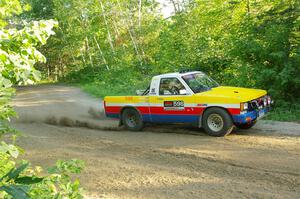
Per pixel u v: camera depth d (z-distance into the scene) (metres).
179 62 19.25
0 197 2.07
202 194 6.07
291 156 7.68
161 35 23.11
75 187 3.03
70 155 9.24
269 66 14.25
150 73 27.45
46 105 20.11
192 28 21.19
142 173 7.41
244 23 15.12
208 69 17.47
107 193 6.46
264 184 6.31
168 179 6.95
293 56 13.39
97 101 20.73
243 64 14.70
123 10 37.59
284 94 13.62
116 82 28.72
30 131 12.72
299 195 5.76
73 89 31.53
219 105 9.74
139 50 34.34
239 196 5.87
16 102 22.89
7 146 2.70
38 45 3.39
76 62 48.66
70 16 42.75
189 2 25.03
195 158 8.12
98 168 7.96
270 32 13.54
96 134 11.65
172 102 10.73
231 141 9.29
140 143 9.97
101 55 39.22
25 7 3.80
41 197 2.65
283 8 14.29
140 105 11.52
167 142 9.80
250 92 10.24
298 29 13.66
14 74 2.88
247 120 9.53
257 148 8.47
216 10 19.59
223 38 17.61
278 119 11.60
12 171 1.57
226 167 7.35
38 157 9.23
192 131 10.84
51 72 58.75
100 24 41.56
